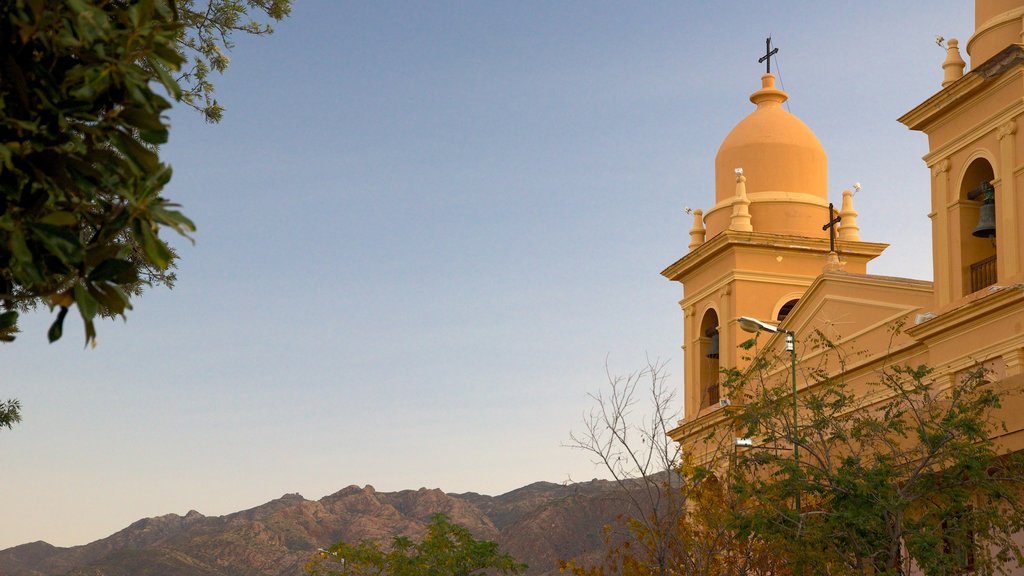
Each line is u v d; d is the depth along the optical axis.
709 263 37.44
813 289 32.09
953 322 25.64
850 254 36.38
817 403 22.05
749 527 20.28
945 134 27.05
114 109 8.01
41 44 7.62
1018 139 24.81
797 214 36.84
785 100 39.00
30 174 7.53
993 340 24.78
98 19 7.45
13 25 7.34
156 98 7.75
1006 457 21.23
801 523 19.16
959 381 25.59
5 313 7.97
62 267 7.70
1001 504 20.39
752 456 22.16
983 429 20.61
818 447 21.97
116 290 7.71
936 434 19.78
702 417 35.22
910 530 19.16
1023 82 24.70
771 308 35.84
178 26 8.14
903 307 29.17
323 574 40.59
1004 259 24.80
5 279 8.06
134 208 7.55
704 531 25.98
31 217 7.53
